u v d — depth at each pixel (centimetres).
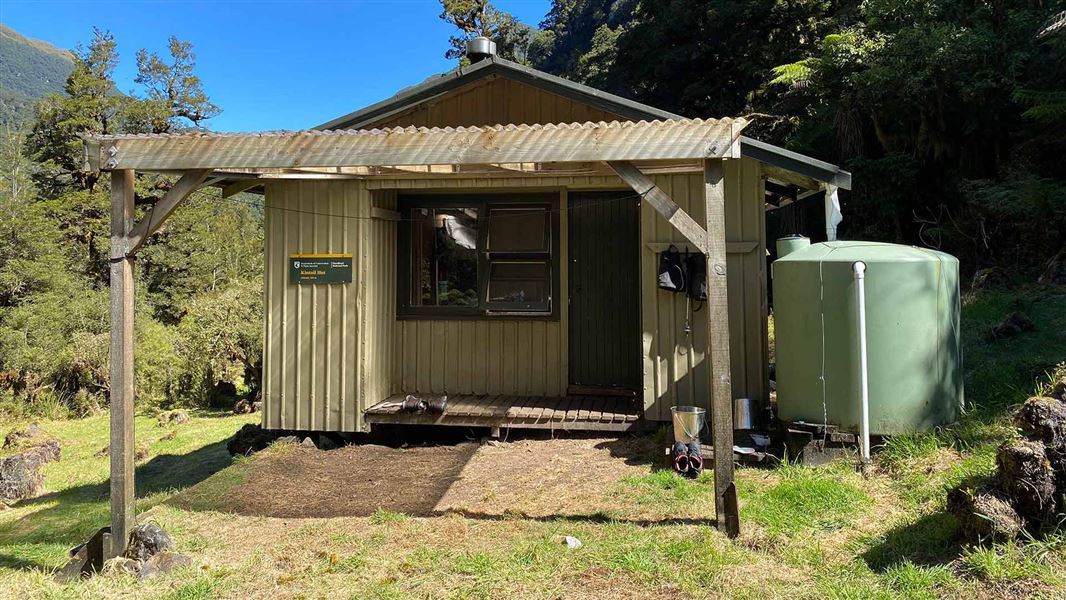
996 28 1089
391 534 385
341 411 617
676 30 2080
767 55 1859
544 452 550
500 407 611
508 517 404
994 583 271
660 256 572
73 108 2602
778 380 495
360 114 619
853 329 448
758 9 1862
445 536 377
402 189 671
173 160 364
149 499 529
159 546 360
